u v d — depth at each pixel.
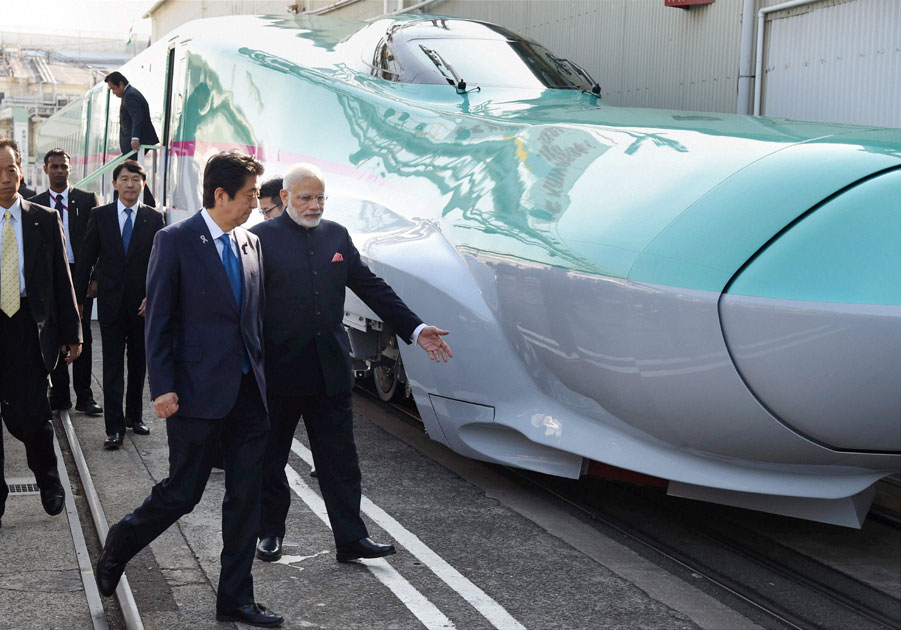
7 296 4.02
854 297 3.51
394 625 3.24
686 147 4.18
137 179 5.52
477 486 4.83
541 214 4.34
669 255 3.80
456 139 5.20
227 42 7.77
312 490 4.71
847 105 7.26
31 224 4.11
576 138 4.59
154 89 9.41
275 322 3.59
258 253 3.36
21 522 4.13
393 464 5.18
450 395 4.66
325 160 6.04
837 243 3.59
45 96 50.62
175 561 3.78
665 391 3.83
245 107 7.14
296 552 3.90
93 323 9.89
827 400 3.59
